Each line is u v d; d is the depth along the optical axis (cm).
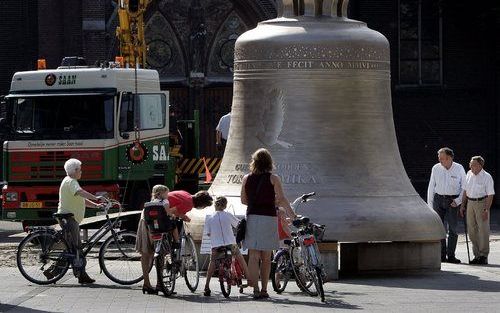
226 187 4997
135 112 7069
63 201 4700
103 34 11369
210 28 12025
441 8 11838
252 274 4088
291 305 3888
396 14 11862
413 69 11925
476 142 11912
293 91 4903
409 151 11919
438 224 4950
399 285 4497
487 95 11900
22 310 3794
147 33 12019
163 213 4200
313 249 4028
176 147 7706
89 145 6944
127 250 4672
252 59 4978
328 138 4884
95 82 6981
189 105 12031
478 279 4712
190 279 4338
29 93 7019
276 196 4100
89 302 4012
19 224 8762
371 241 4753
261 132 4944
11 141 7031
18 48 11650
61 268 4641
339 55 4897
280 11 5119
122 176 7025
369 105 4947
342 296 4141
